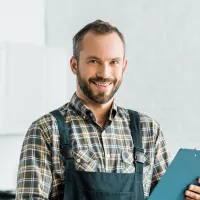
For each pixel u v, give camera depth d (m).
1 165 4.86
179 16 3.92
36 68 4.38
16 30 4.86
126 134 2.01
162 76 4.04
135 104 4.25
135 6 4.26
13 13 4.84
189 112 3.82
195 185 1.93
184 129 3.86
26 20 4.92
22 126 4.32
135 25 4.26
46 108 4.44
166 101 4.00
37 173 1.86
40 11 5.00
